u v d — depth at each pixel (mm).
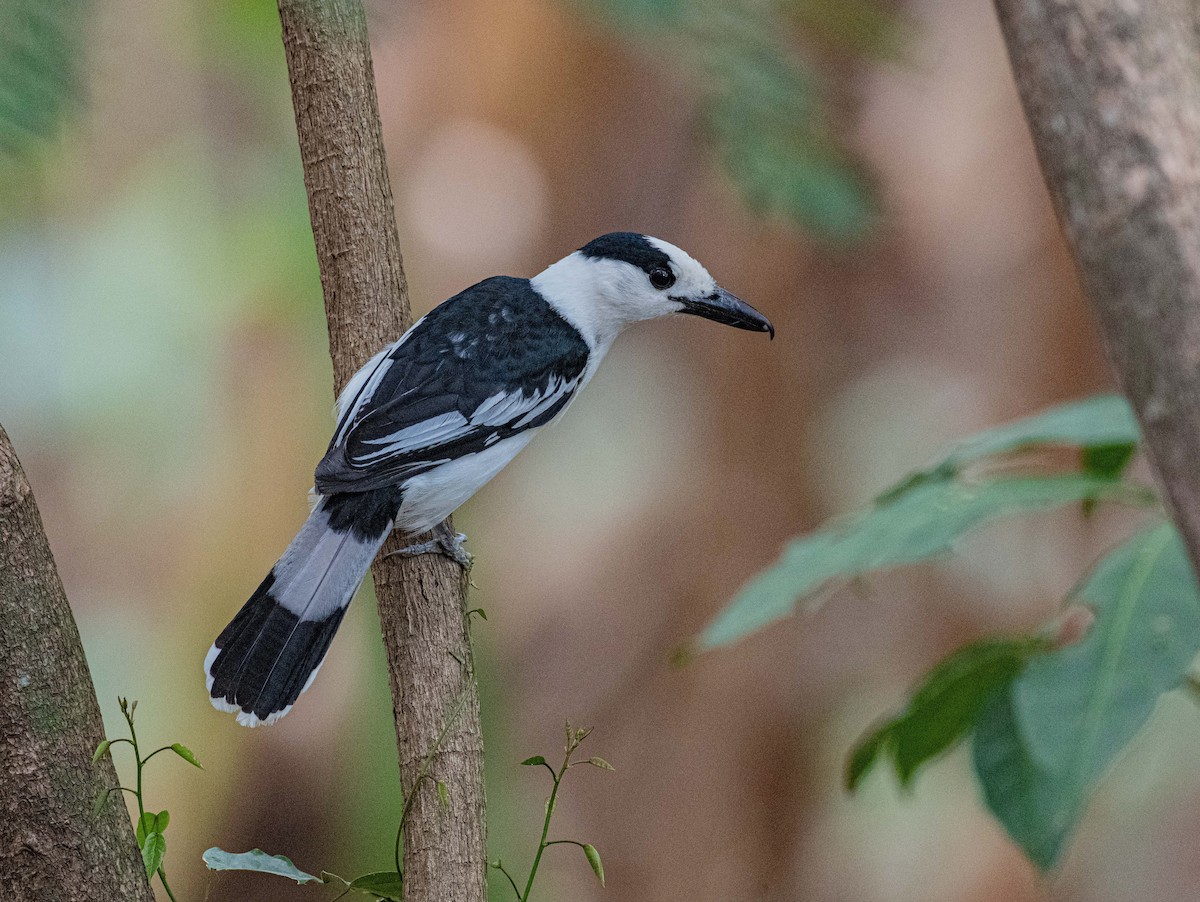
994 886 14883
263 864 5359
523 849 11344
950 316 13594
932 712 6637
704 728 13367
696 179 9961
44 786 4348
